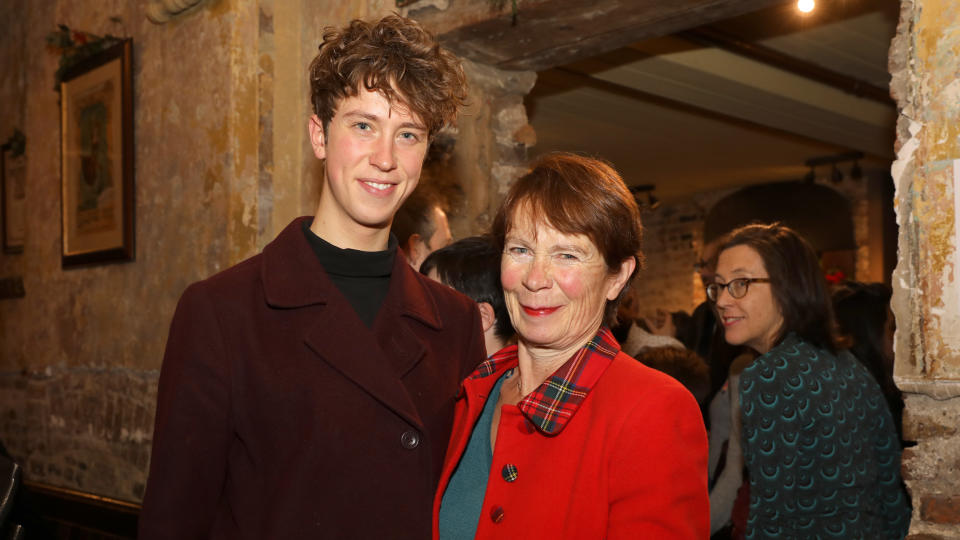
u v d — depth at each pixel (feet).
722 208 30.63
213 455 4.40
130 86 10.85
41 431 12.56
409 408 4.67
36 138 13.05
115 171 11.06
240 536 4.42
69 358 12.03
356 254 4.97
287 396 4.47
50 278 12.57
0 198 13.97
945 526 5.33
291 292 4.69
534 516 3.92
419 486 4.67
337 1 9.73
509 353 4.79
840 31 15.56
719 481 7.65
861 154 25.17
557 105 19.98
